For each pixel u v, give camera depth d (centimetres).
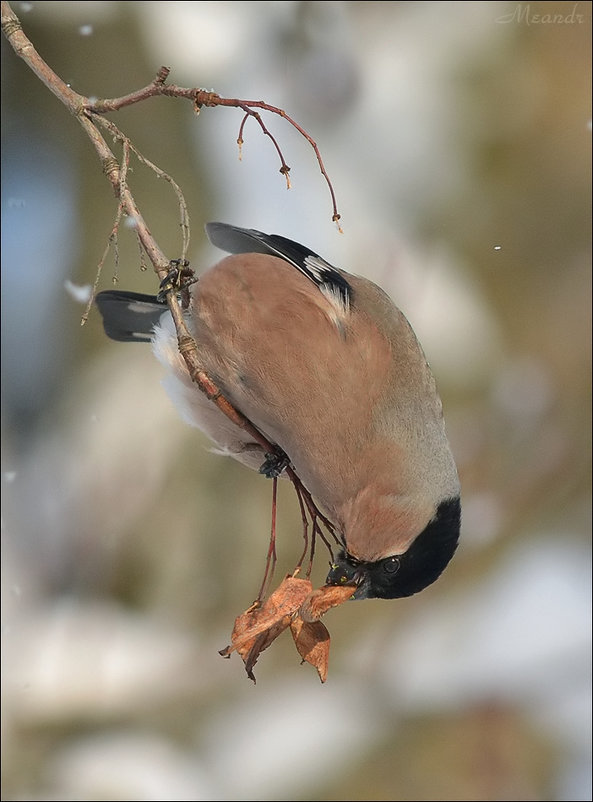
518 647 1151
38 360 1171
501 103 1152
